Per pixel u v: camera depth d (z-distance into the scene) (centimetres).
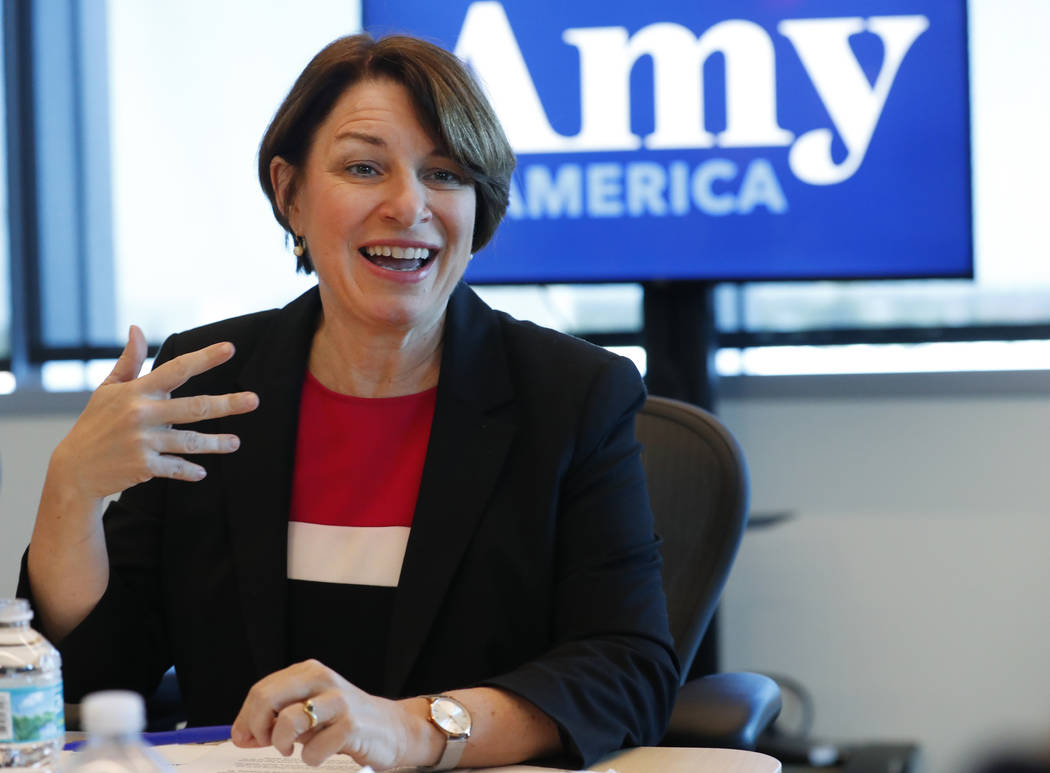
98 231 1244
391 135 464
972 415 1091
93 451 414
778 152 1048
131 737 292
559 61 1068
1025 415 1081
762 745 1009
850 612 1109
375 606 461
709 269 1059
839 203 1043
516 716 377
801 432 1123
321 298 515
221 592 470
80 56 1239
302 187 497
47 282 1252
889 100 1032
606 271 1072
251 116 1211
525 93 1071
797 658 1117
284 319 523
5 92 1243
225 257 1223
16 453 1198
